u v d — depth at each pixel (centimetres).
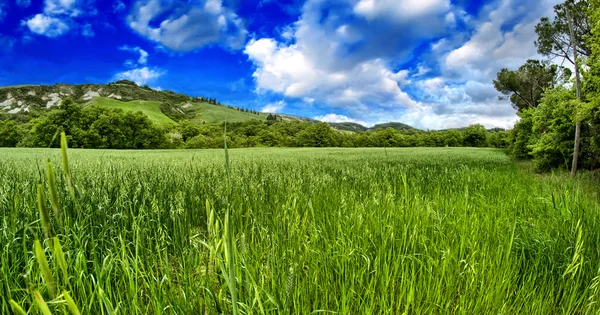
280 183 593
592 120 1080
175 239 299
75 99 16500
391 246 270
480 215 401
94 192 367
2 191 342
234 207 398
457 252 279
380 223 317
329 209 408
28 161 1005
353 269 234
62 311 165
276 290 207
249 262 244
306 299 210
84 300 183
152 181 520
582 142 1279
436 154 2525
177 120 13588
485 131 8850
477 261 276
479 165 1548
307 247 262
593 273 273
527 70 3566
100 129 5706
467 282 237
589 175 953
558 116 1395
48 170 87
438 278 244
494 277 243
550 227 362
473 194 595
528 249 310
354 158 1742
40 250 82
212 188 522
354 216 343
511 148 2877
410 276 246
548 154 1402
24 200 289
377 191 470
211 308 192
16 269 217
